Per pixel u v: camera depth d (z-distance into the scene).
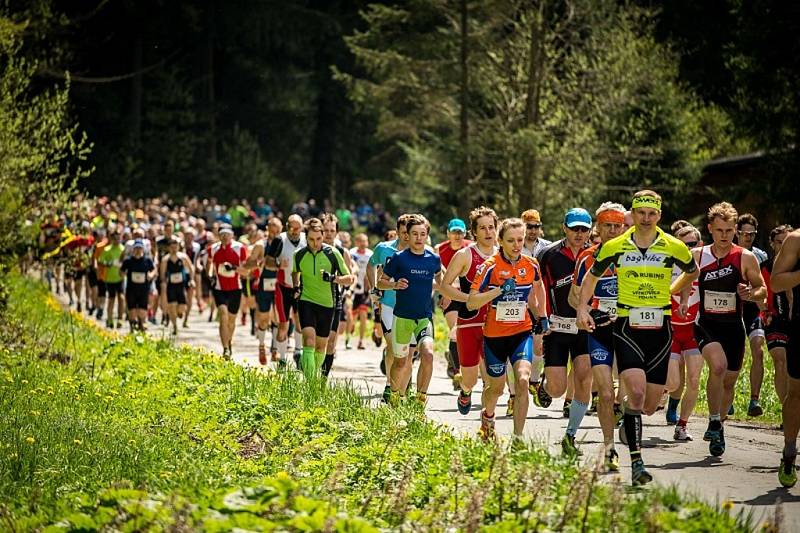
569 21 100.00
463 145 102.00
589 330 25.66
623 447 30.69
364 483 24.30
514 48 102.12
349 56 177.62
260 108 185.88
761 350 36.19
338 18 175.00
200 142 170.75
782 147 77.75
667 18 117.19
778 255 24.53
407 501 20.33
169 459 27.20
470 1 105.25
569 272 28.86
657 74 97.19
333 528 16.47
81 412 33.19
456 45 107.00
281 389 35.97
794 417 24.88
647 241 25.44
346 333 62.72
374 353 60.28
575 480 18.81
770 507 22.94
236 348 60.66
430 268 34.81
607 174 96.94
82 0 148.12
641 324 25.19
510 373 33.44
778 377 35.12
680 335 32.38
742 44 77.19
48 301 72.44
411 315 34.84
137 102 162.25
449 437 26.97
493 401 28.42
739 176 93.94
